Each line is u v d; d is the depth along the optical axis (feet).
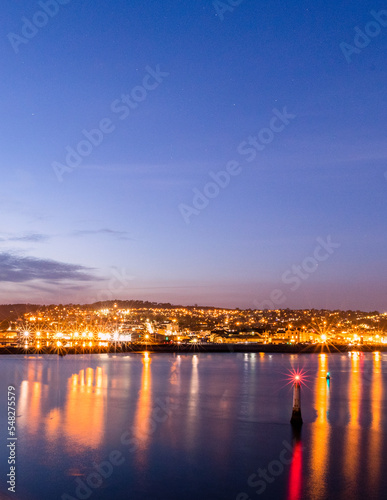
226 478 115.44
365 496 105.09
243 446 142.10
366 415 192.24
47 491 106.11
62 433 153.89
